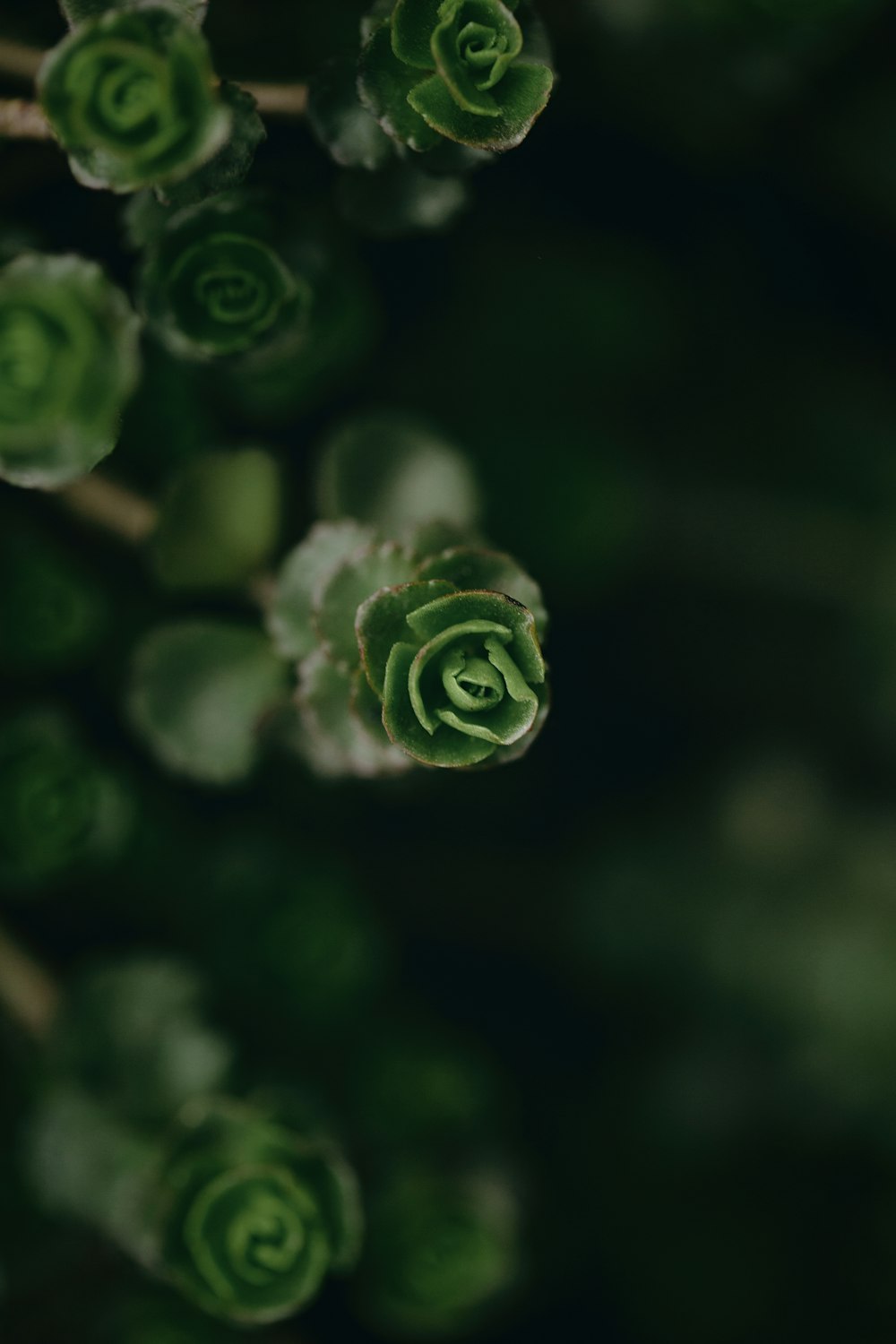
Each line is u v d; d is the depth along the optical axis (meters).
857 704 0.32
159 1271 0.22
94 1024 0.24
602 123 0.28
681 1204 0.30
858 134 0.29
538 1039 0.31
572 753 0.32
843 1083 0.30
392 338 0.28
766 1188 0.30
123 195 0.23
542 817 0.31
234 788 0.27
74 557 0.24
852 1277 0.29
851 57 0.27
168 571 0.22
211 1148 0.21
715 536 0.31
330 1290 0.28
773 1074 0.30
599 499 0.28
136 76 0.19
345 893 0.26
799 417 0.32
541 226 0.29
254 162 0.22
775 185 0.30
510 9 0.19
